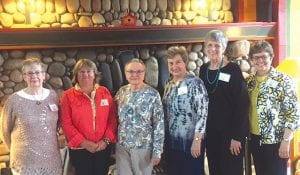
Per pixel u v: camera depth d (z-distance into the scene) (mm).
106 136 2926
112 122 2977
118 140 2963
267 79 2840
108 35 4152
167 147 3014
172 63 2914
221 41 2912
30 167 2693
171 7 4875
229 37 4660
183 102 2869
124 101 2928
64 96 2920
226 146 2939
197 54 4738
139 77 2902
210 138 3018
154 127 2898
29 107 2701
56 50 4191
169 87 3018
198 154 2854
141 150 2898
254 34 4770
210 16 4977
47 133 2738
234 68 2898
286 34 4863
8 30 3783
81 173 2941
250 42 4801
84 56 4293
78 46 4066
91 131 2875
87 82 2904
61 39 3990
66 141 3008
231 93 2881
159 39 4359
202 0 4969
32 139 2693
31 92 2754
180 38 4445
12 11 4188
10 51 4016
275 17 4852
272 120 2820
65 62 4227
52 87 4168
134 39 4262
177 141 2922
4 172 3779
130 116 2891
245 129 2857
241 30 4703
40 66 2773
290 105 2756
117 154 2984
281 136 2834
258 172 2961
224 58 3016
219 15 5055
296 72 3914
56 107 2820
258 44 2854
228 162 2949
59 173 2816
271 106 2814
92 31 4086
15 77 4027
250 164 3154
